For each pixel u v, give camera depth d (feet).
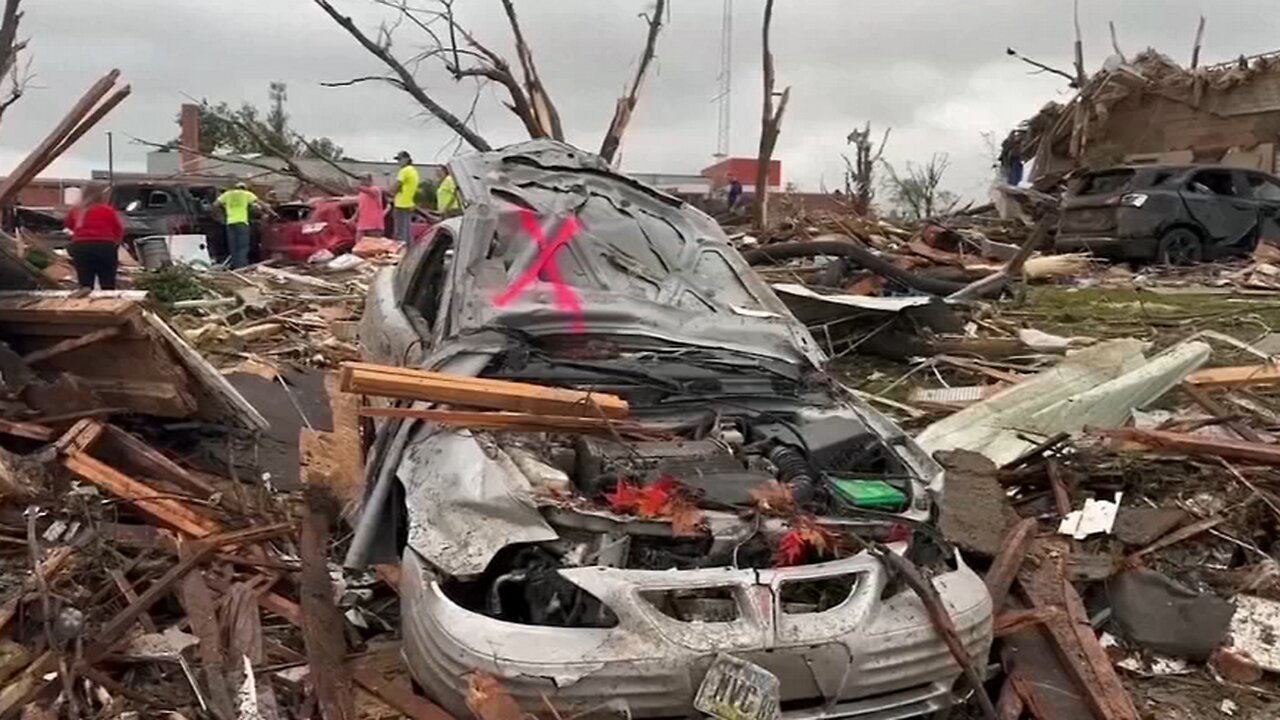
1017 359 30.73
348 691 13.21
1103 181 56.90
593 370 15.76
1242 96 70.95
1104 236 54.75
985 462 18.39
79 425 19.12
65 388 19.61
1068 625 15.44
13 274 20.95
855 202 80.28
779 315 18.19
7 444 19.08
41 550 16.52
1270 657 15.57
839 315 31.40
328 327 36.06
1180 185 54.03
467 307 16.66
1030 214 67.15
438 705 12.39
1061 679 14.67
